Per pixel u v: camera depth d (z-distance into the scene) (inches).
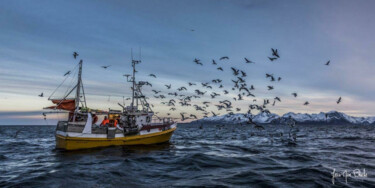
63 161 730.8
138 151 920.3
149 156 804.0
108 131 961.5
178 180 500.4
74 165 660.7
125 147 985.5
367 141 1517.0
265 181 483.8
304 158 759.1
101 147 948.6
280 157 784.3
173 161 709.9
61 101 962.1
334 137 1911.9
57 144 983.6
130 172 574.2
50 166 656.4
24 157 828.6
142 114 1134.4
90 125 927.0
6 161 753.0
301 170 575.8
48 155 855.1
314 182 475.2
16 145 1250.6
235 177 518.9
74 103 986.7
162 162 697.6
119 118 1067.3
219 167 624.1
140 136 1040.8
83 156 810.2
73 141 889.5
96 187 456.1
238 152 917.2
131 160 721.6
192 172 571.5
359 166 634.8
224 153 875.4
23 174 565.3
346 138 1793.8
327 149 1031.6
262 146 1153.4
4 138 1785.2
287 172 559.8
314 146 1163.9
